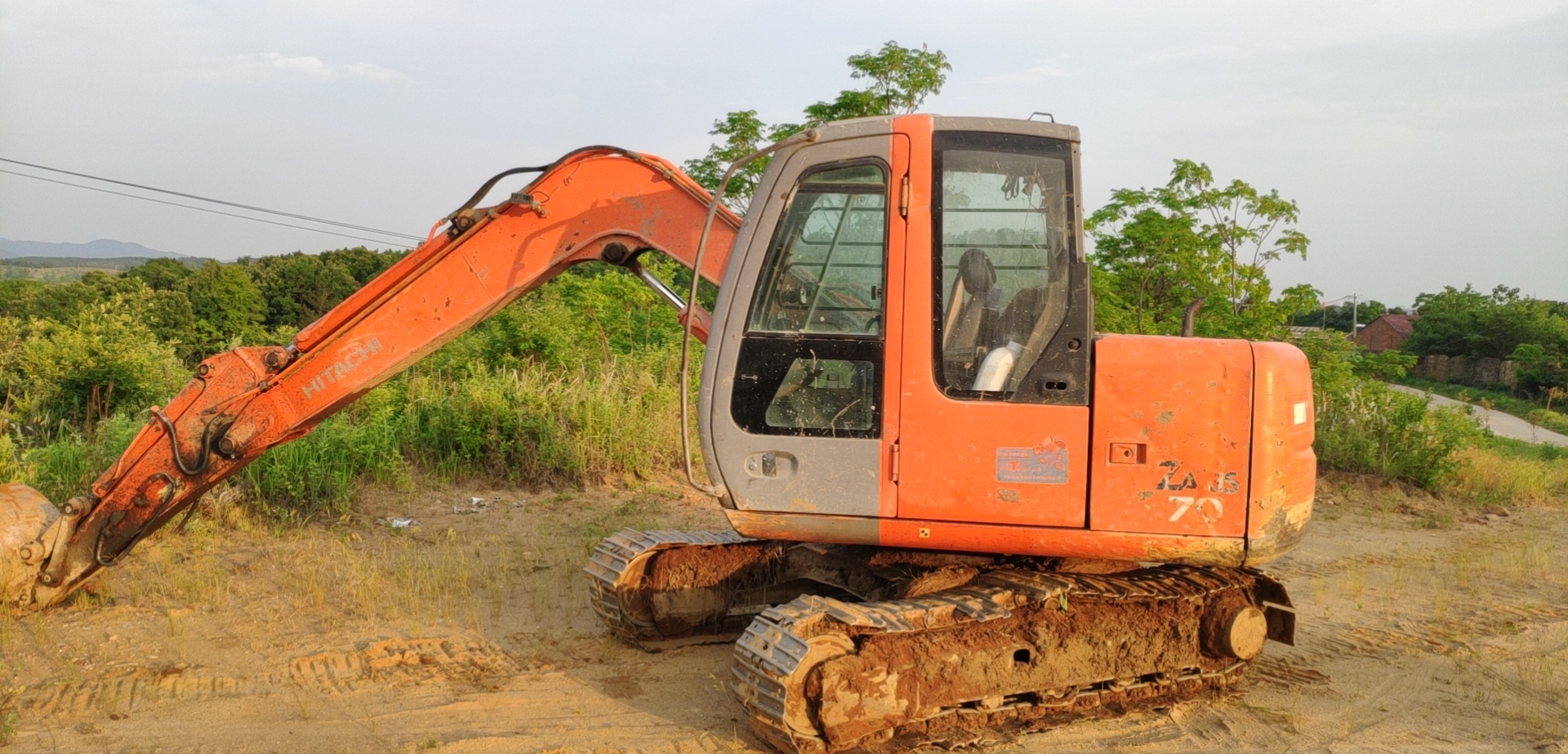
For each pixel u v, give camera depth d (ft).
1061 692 17.52
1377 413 43.75
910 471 15.83
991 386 15.85
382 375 18.90
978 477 15.83
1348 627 23.21
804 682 15.06
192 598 21.57
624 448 35.14
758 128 56.65
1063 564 18.15
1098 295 48.52
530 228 18.30
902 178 15.84
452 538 26.86
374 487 30.99
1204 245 52.13
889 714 15.57
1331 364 47.83
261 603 21.67
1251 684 19.44
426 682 17.93
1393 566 29.30
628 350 47.44
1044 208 16.06
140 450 19.49
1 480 26.03
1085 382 15.94
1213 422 16.01
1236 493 16.02
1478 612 24.68
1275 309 52.06
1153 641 18.07
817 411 16.02
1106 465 15.88
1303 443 16.84
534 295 44.32
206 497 27.17
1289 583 27.07
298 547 25.76
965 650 16.29
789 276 16.17
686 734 16.16
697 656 19.72
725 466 16.17
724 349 16.19
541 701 17.29
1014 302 15.99
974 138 15.99
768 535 16.39
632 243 18.20
